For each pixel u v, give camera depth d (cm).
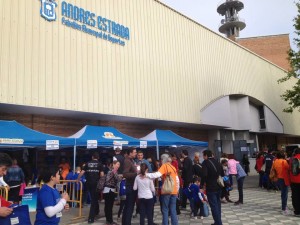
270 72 3191
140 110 1623
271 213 917
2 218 307
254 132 2933
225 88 2411
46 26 1222
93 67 1399
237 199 1254
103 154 1545
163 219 691
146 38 1748
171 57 1916
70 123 1446
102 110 1409
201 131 2419
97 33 1442
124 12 1627
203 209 866
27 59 1137
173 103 1864
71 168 1431
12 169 898
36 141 950
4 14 1089
